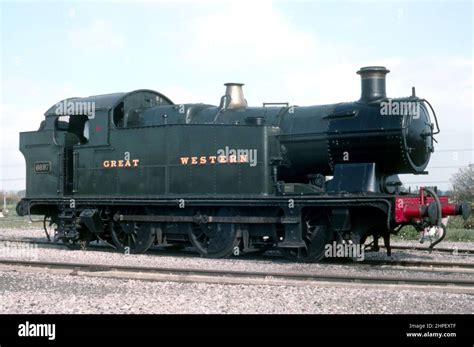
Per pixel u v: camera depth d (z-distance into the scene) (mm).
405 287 10070
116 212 17438
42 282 11641
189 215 16109
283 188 14594
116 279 11773
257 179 14844
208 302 9438
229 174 15227
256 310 8898
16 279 12070
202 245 16016
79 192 17969
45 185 18719
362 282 10531
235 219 15078
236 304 9250
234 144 15180
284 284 10648
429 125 14320
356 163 14242
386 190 14344
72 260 15055
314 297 9602
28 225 31656
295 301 9375
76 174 18062
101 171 17516
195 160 15734
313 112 15047
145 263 14211
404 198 13094
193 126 15805
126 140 17016
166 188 16188
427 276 11531
